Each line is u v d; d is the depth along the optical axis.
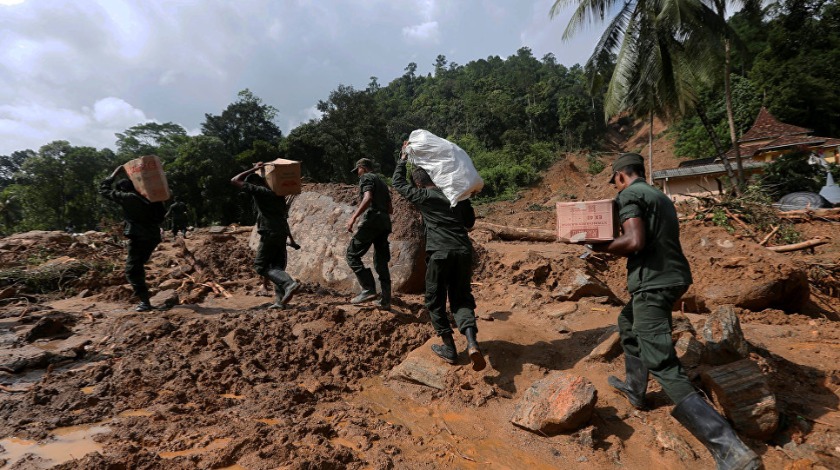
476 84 87.69
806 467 2.71
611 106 18.31
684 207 12.09
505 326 4.71
